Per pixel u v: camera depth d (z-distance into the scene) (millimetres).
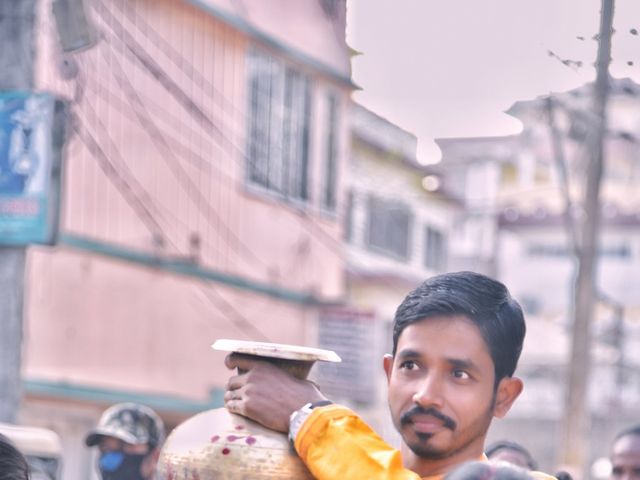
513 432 30859
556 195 29891
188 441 3086
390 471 2873
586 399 16750
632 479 5973
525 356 31203
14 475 3463
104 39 12609
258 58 15688
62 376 12656
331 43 15992
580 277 16672
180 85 14336
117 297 13461
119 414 6660
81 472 12969
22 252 8117
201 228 14734
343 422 2979
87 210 12953
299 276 16672
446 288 2984
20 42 8109
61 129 8070
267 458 2996
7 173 8055
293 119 16453
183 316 14562
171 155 14180
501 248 31531
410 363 2961
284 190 16359
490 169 28812
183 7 14266
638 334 30422
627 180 31219
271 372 3092
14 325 8070
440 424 2918
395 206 21922
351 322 16844
